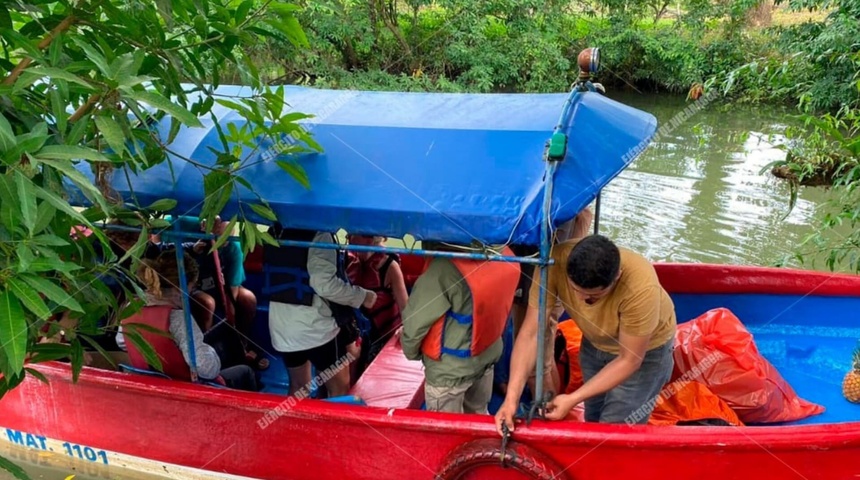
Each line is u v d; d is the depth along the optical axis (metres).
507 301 2.88
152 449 3.26
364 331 3.86
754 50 13.45
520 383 2.71
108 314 3.23
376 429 2.89
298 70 10.46
